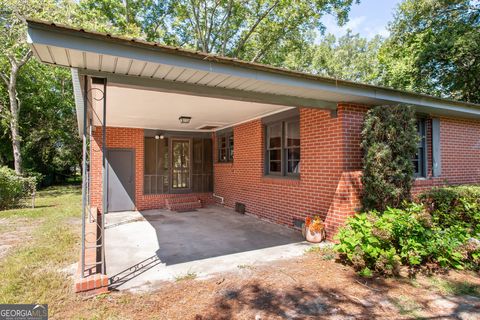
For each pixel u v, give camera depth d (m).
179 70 3.67
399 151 5.39
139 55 3.28
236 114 7.73
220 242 5.87
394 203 5.41
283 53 20.75
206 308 3.17
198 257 4.93
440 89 15.43
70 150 20.64
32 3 11.57
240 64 3.93
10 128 17.47
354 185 5.49
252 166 8.73
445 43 13.47
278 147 7.80
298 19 17.42
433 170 7.32
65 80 19.72
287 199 7.21
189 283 3.84
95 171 9.62
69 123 20.30
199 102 6.05
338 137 5.73
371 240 4.09
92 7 15.61
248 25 18.80
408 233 4.40
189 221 8.05
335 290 3.59
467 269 4.20
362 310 3.12
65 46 2.90
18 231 6.83
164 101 5.88
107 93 5.12
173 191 10.75
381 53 17.81
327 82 4.80
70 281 3.84
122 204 9.79
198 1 17.45
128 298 3.41
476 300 3.34
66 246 5.46
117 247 5.55
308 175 6.51
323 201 6.06
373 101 5.73
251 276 4.05
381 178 5.25
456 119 8.02
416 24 15.47
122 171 9.85
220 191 10.82
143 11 18.08
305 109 6.62
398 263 4.02
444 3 14.02
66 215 8.87
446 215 5.85
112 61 3.31
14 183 10.86
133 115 7.55
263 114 7.82
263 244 5.68
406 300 3.34
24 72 18.11
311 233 5.74
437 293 3.51
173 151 10.84
